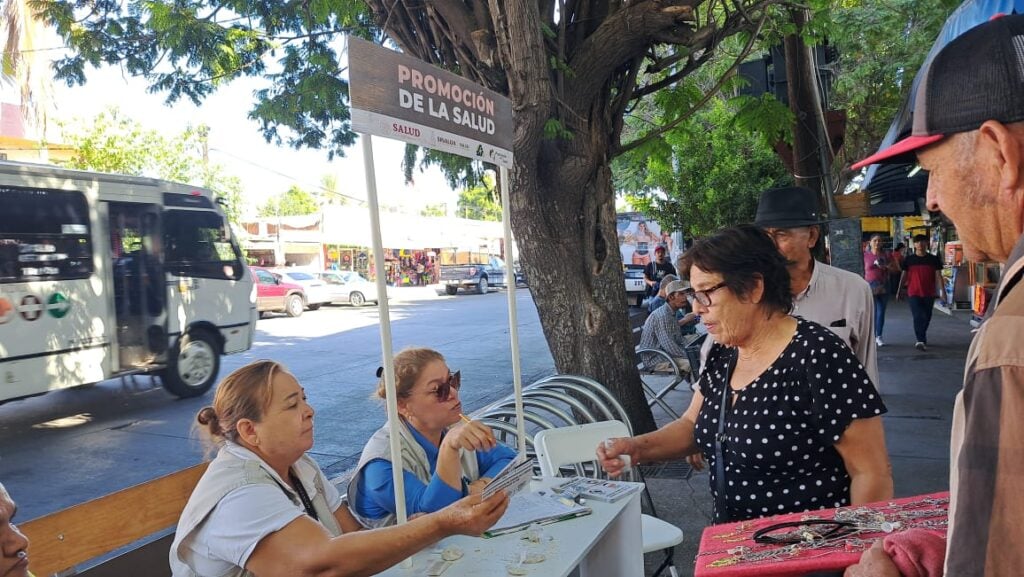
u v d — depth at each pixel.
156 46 6.86
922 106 1.12
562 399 4.50
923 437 6.36
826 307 3.51
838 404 2.07
